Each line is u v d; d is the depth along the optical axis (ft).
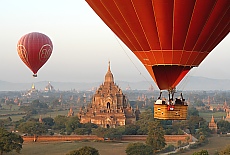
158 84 90.84
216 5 77.77
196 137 345.10
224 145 303.68
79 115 385.91
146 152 239.91
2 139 233.76
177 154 263.90
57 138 313.32
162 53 86.12
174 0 76.95
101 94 383.45
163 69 88.53
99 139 313.32
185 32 81.92
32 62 170.50
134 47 89.71
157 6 78.54
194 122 378.73
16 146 236.84
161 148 265.34
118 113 367.66
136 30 84.74
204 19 79.82
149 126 272.92
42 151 264.93
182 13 78.64
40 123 335.67
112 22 87.81
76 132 328.70
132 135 316.81
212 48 88.28
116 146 286.05
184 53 85.56
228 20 81.76
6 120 444.96
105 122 359.66
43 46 167.53
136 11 80.89
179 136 322.96
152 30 83.10
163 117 87.25
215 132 379.96
